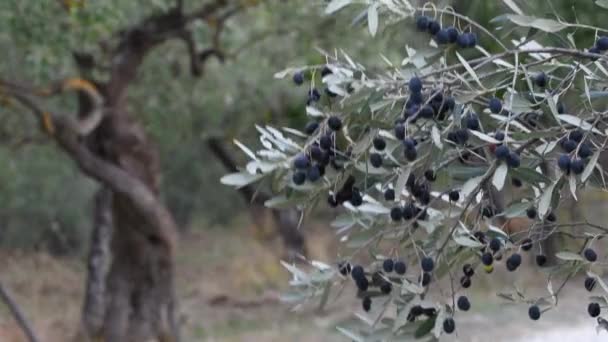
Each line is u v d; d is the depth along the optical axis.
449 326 2.14
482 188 2.12
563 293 10.45
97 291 10.58
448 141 2.06
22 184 13.89
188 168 16.59
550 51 2.14
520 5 2.36
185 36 8.90
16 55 8.77
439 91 2.06
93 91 8.51
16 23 7.30
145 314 9.70
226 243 16.72
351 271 2.26
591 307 2.23
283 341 10.91
